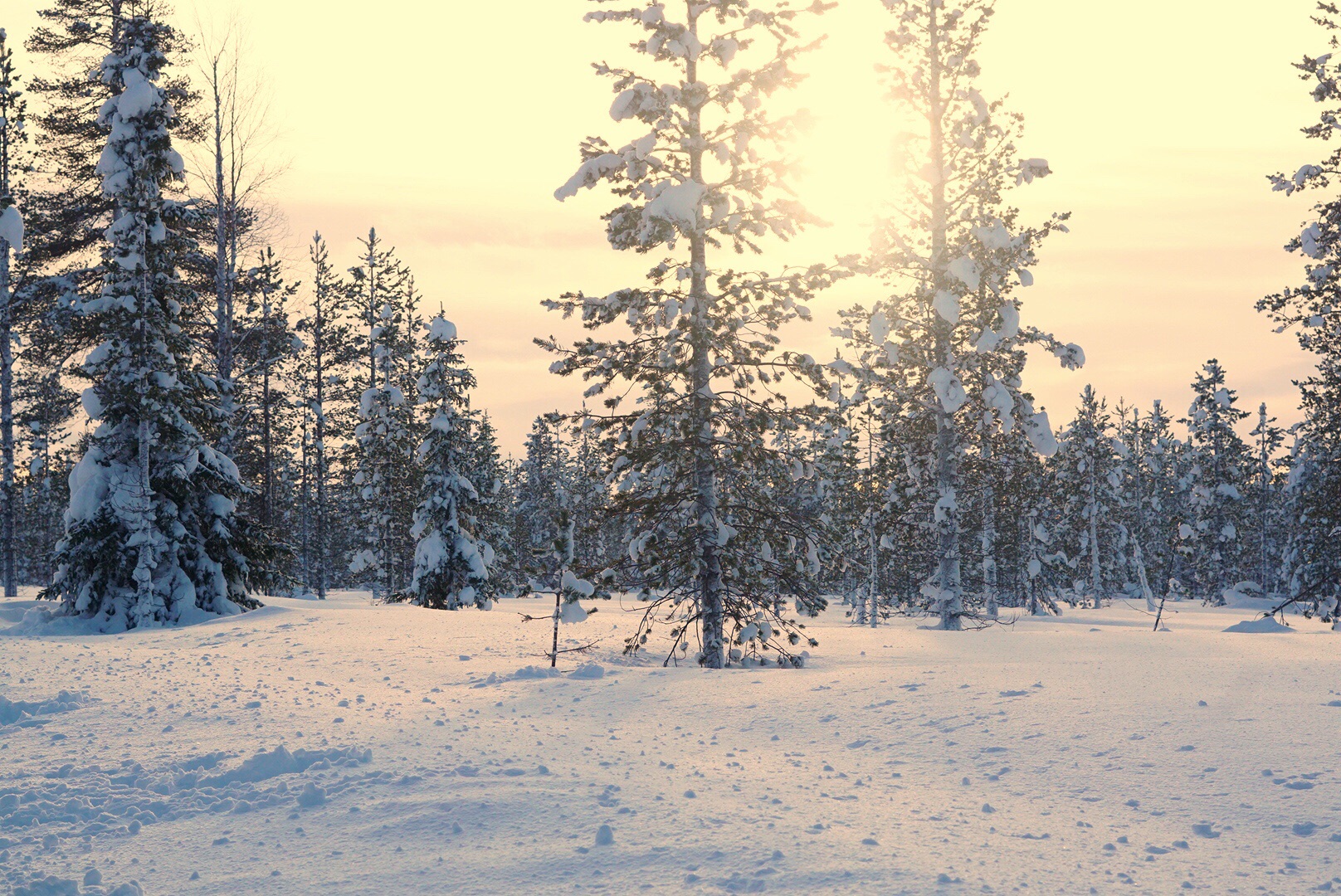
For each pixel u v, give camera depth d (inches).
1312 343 1021.2
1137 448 2701.8
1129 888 187.9
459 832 231.5
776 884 190.2
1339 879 189.5
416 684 513.7
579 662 631.2
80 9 1140.5
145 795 274.7
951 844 217.9
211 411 1046.4
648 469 703.7
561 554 635.5
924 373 1045.8
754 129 674.2
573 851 214.5
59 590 963.3
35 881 201.6
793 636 681.0
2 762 315.0
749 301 677.9
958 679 459.8
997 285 989.2
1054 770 284.8
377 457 1578.5
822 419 703.7
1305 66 987.9
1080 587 2348.7
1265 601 2361.0
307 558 2123.5
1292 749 284.2
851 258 669.9
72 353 1165.1
